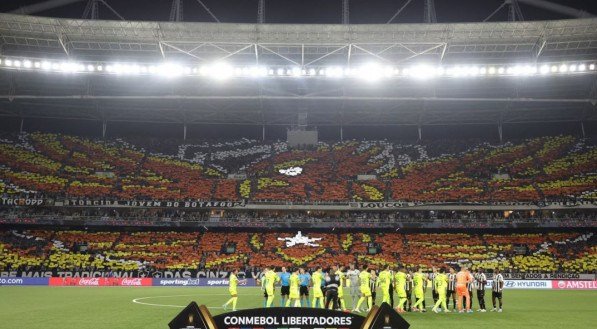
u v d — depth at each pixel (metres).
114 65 44.59
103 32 43.78
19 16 41.19
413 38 43.69
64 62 44.19
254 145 71.44
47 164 61.53
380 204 56.72
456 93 60.03
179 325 6.43
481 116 67.62
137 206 55.81
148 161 65.81
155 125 72.81
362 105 65.06
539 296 35.88
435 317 21.66
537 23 41.75
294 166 65.56
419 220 55.31
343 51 46.75
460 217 56.06
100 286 46.34
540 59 48.41
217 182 61.75
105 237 55.62
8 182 56.62
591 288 46.28
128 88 59.56
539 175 61.03
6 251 51.56
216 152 69.38
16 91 58.94
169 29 42.75
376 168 65.19
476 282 25.30
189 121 69.62
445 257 52.88
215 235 57.28
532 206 55.38
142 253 53.22
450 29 42.66
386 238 56.62
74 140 68.50
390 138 73.31
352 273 25.45
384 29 42.66
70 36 44.38
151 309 24.62
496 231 57.06
